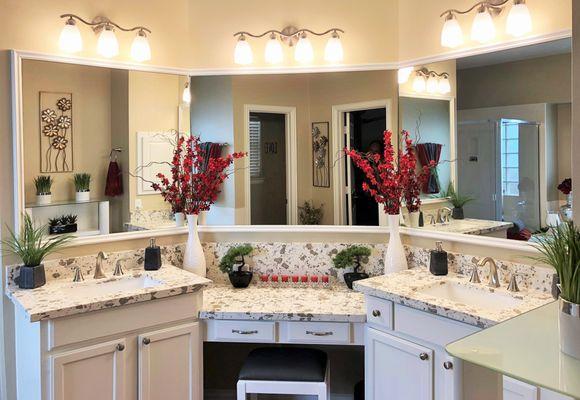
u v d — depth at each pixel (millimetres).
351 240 2949
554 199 2213
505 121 2410
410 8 2809
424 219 2756
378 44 2893
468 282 2385
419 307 2100
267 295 2705
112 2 2734
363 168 2801
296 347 2885
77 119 2654
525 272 2291
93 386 2143
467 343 1182
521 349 1134
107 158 2758
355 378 3025
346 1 2920
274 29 2973
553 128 2240
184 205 2941
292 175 3023
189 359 2428
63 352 2064
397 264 2695
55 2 2547
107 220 2754
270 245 3006
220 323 2463
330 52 2879
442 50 2662
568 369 1045
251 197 3023
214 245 3025
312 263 2980
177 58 2979
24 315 2197
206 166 3012
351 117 2943
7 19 2408
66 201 2617
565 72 2199
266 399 2973
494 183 2447
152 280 2559
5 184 2426
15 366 2436
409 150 2799
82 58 2646
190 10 3006
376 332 2326
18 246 2385
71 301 2117
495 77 2449
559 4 2189
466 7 2543
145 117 2869
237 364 3096
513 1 2303
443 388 2045
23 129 2469
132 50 2771
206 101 3010
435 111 2693
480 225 2506
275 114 3021
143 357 2273
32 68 2496
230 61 3010
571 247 1140
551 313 1385
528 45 2312
